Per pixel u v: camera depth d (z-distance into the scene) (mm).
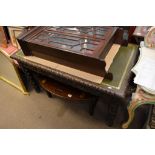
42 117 1656
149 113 1426
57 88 1459
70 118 1620
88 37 1189
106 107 1666
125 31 1280
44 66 1269
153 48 1213
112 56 1193
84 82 1121
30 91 1907
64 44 1162
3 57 1673
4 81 2041
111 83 1107
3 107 1781
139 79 1072
